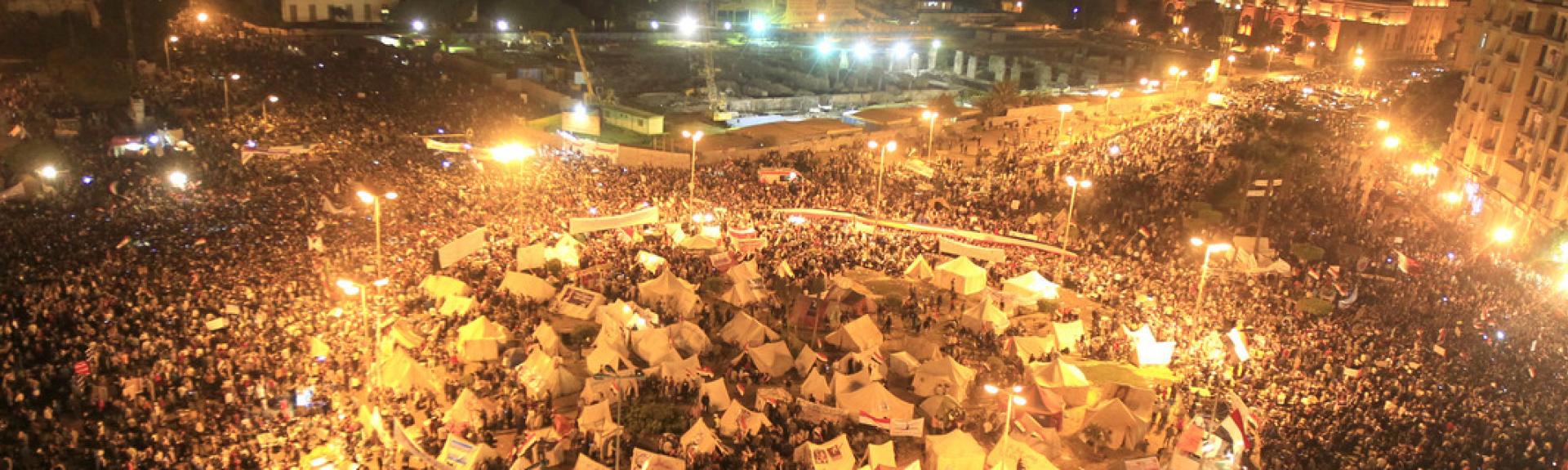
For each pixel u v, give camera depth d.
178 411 42.66
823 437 43.31
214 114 90.75
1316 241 74.12
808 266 65.31
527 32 163.50
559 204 73.19
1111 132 124.56
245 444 39.97
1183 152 103.94
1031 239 70.69
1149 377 51.25
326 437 41.00
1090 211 81.88
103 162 75.19
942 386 49.03
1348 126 124.25
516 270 60.25
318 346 47.34
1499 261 72.38
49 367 44.09
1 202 65.31
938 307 61.25
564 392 48.00
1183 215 79.62
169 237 61.66
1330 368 50.34
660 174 84.06
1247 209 81.81
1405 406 46.25
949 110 122.06
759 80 145.38
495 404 46.56
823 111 131.62
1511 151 88.25
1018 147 109.56
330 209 67.69
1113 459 44.75
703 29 183.50
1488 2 96.06
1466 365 51.50
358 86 106.19
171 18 121.38
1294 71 181.50
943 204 81.50
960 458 40.78
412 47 144.12
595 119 101.38
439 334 52.19
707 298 61.12
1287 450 42.56
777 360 50.94
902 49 169.12
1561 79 80.06
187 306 50.97
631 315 54.47
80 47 101.25
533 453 41.19
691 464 40.38
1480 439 43.31
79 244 59.34
